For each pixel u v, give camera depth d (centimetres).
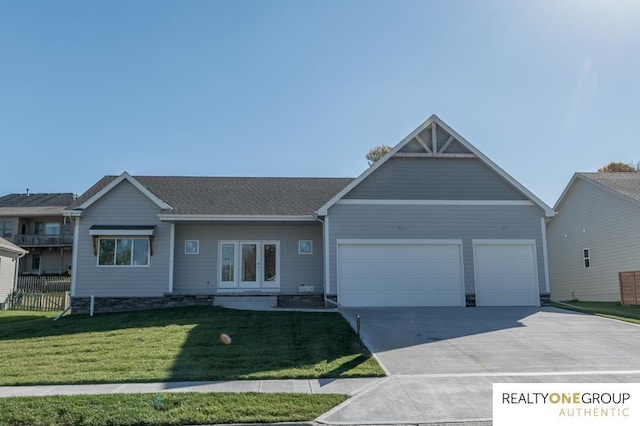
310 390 790
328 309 1688
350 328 1289
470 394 770
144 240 1917
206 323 1377
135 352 1061
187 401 720
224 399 730
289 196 2130
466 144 1889
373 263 1817
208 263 1986
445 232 1848
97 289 1875
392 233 1833
